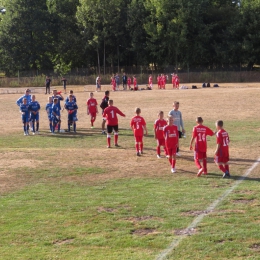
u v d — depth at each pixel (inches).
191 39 2687.0
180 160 565.0
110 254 281.0
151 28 2615.7
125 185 446.6
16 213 364.5
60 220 345.1
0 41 2805.1
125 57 2888.8
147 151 629.6
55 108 824.3
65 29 2906.0
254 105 1125.1
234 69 2623.0
